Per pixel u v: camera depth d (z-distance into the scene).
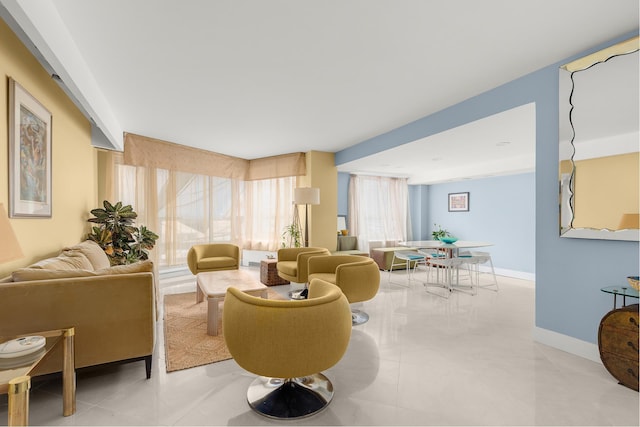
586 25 2.15
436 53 2.52
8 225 1.39
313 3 1.92
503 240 6.58
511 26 2.16
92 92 2.89
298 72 2.84
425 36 2.28
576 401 1.86
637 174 2.17
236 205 6.60
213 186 6.18
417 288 4.84
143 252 4.11
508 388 2.00
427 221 8.44
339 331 1.72
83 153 3.71
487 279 5.70
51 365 1.79
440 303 3.98
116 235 3.84
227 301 1.84
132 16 2.04
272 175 6.43
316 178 5.99
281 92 3.29
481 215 7.02
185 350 2.53
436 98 3.46
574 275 2.51
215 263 4.69
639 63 2.17
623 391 1.97
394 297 4.28
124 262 3.82
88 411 1.74
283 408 1.75
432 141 4.29
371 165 6.28
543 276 2.71
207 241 6.02
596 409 1.79
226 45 2.40
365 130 4.69
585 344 2.43
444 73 2.87
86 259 2.67
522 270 6.23
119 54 2.52
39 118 2.44
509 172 5.95
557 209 2.62
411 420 1.68
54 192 2.83
